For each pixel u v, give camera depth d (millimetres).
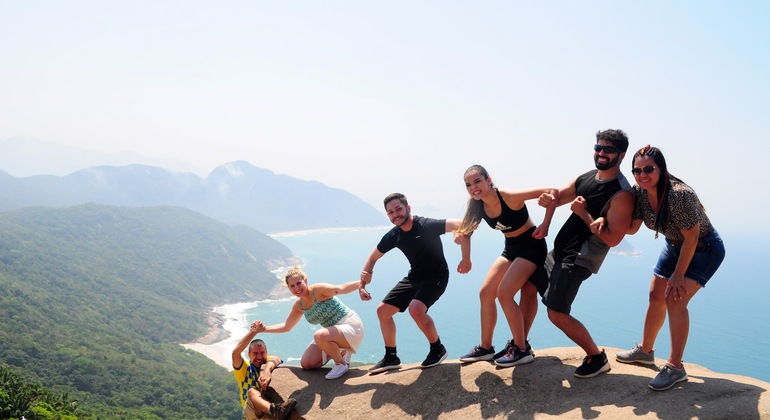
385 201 4367
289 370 4879
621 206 3539
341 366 4676
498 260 4137
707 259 3342
